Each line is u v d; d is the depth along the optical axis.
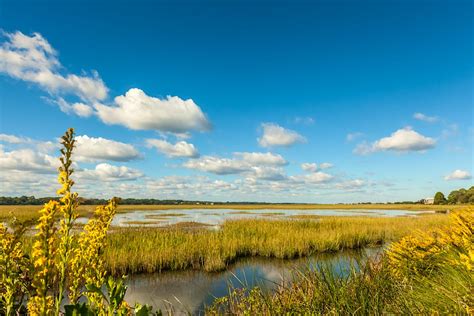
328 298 4.27
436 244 5.57
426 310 3.54
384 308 3.85
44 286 1.83
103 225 2.40
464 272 3.96
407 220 29.44
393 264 5.44
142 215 50.91
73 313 1.63
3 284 2.08
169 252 13.72
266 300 4.56
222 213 61.97
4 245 2.09
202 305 8.47
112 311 1.78
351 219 31.44
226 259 14.45
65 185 1.98
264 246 16.12
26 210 32.56
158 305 8.47
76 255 2.23
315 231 22.42
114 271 11.43
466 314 3.24
